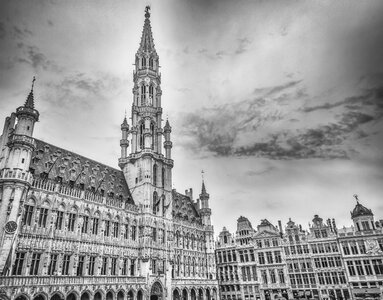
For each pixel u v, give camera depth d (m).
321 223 75.81
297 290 73.75
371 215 71.25
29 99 49.97
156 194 69.06
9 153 46.09
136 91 82.06
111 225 57.38
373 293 65.62
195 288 69.88
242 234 86.25
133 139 74.75
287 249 77.88
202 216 84.31
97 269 51.84
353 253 70.25
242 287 80.94
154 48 88.94
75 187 55.69
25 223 44.81
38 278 41.25
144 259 59.53
